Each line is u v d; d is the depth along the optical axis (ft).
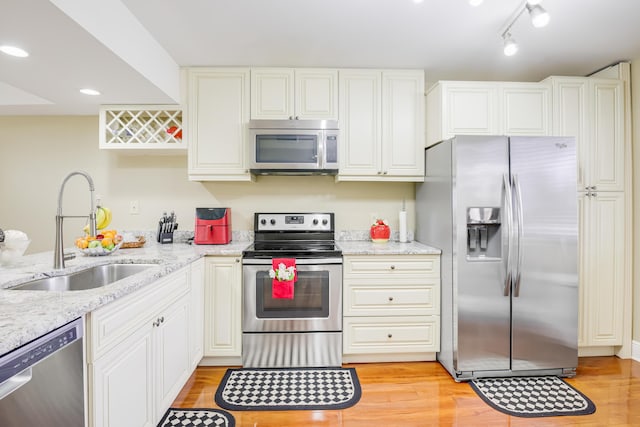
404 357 7.93
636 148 7.98
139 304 4.55
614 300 8.04
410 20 6.29
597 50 7.48
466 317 7.00
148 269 5.16
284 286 7.18
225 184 9.39
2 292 3.83
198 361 7.13
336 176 8.76
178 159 9.36
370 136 8.40
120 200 9.30
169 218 8.87
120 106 8.11
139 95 7.52
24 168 9.23
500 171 6.99
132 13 5.95
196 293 6.97
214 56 7.69
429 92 8.39
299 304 7.49
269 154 8.01
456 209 6.98
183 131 8.19
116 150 8.50
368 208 9.57
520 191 6.93
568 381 7.03
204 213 8.63
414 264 7.67
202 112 8.20
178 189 9.36
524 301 7.06
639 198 7.92
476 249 7.41
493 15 6.13
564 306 7.10
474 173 6.97
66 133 9.25
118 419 4.03
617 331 8.07
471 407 6.13
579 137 7.97
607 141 8.00
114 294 3.84
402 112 8.46
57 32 4.72
